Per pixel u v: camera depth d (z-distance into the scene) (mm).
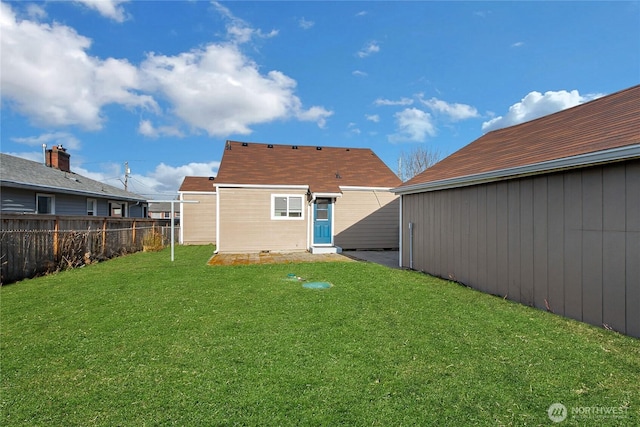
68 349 3285
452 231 7207
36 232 7754
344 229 13484
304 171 14305
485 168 6230
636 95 5875
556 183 4820
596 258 4223
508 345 3371
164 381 2643
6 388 2551
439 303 5000
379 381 2631
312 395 2430
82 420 2152
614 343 3479
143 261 10227
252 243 12328
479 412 2230
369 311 4523
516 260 5520
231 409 2264
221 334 3662
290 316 4289
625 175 3914
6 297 5441
